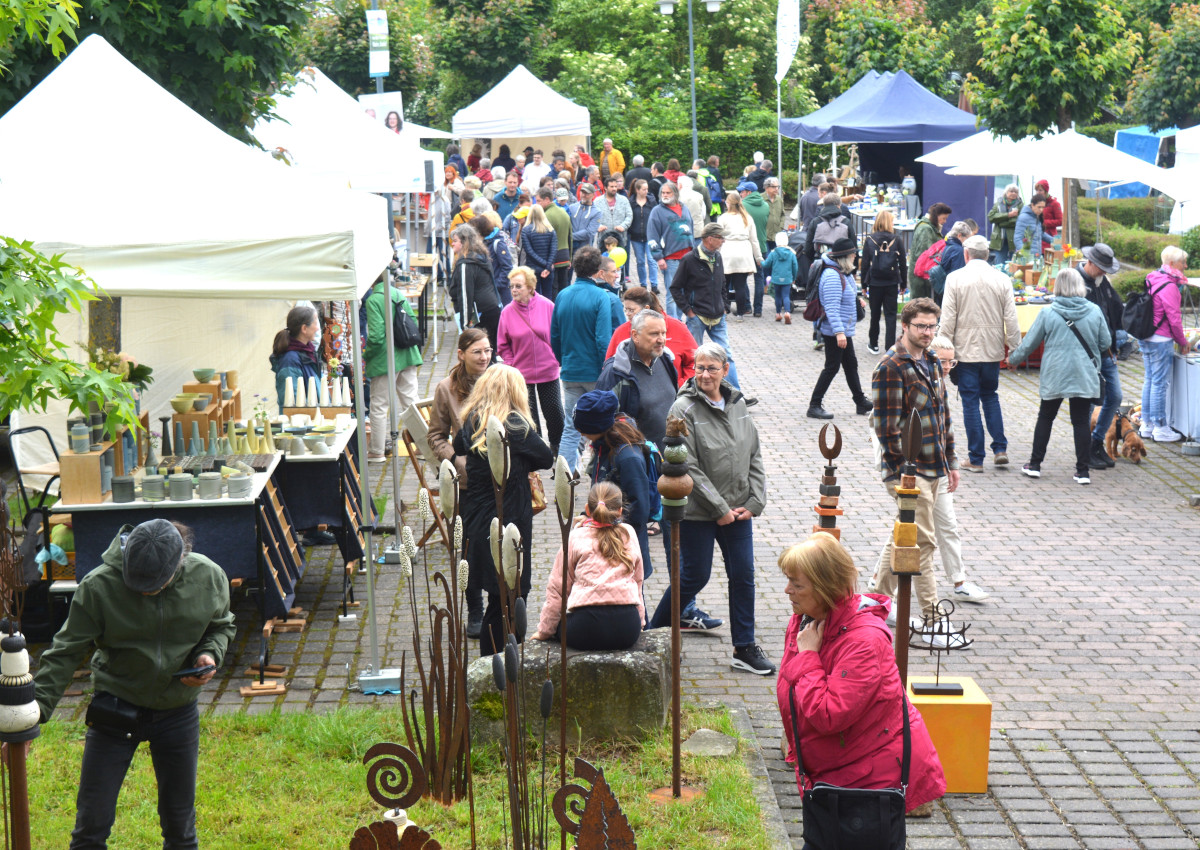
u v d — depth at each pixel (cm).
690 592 681
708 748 580
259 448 799
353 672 686
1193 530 955
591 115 4156
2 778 432
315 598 808
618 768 559
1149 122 3186
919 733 441
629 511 680
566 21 4572
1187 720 632
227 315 1039
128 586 419
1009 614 781
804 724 411
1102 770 578
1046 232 1844
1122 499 1040
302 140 1431
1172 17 3209
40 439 948
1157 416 1239
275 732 602
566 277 1769
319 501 804
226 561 690
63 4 541
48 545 708
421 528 936
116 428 526
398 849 408
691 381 679
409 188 1473
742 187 2088
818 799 408
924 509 722
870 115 2353
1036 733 616
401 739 587
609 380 808
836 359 1290
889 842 402
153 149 706
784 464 1142
